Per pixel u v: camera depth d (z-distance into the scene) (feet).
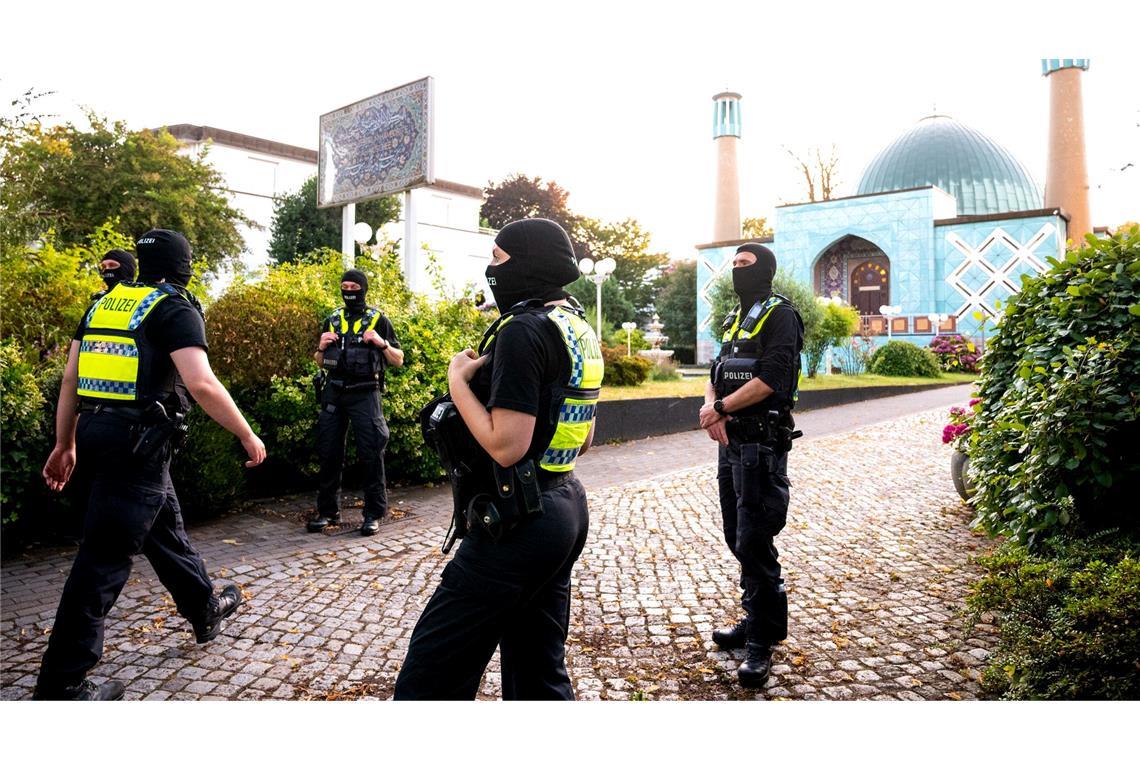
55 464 10.72
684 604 13.70
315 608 13.29
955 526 19.19
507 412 6.27
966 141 141.28
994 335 17.31
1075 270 15.19
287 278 27.27
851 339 87.30
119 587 9.76
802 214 119.14
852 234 115.24
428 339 25.52
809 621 12.77
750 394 10.55
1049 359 14.11
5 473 16.19
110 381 9.64
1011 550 12.28
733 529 11.63
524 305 6.74
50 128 64.69
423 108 36.96
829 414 48.11
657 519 20.07
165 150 75.61
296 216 91.15
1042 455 12.12
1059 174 128.88
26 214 57.31
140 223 71.92
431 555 16.57
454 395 6.66
